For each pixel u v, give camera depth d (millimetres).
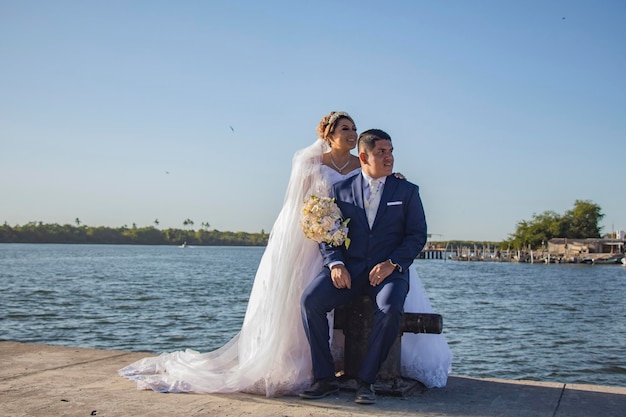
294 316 4488
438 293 40781
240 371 4410
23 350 5961
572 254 120562
